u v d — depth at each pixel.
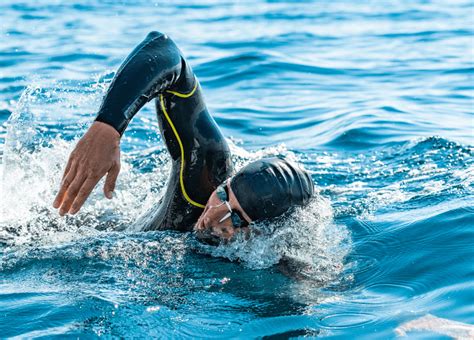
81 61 17.14
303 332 5.19
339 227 7.05
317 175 9.10
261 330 5.24
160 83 6.34
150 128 11.85
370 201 7.79
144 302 5.65
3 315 5.42
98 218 7.53
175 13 26.55
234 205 6.39
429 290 5.70
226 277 6.13
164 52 6.46
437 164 9.09
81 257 6.45
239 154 10.08
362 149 10.41
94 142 5.85
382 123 11.70
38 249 6.63
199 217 6.89
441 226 6.72
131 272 6.19
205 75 16.25
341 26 23.48
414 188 8.15
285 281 6.05
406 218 7.08
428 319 5.23
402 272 6.07
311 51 19.06
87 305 5.57
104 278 6.07
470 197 7.41
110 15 25.59
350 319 5.35
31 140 9.13
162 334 5.18
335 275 6.17
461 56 18.05
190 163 6.80
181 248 6.61
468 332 5.00
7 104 12.99
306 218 6.56
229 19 25.05
